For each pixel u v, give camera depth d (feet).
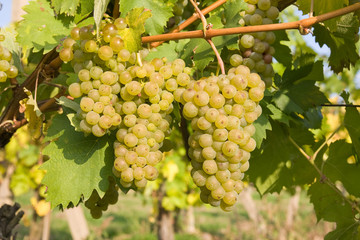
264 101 2.68
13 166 8.20
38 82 2.78
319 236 14.99
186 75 2.26
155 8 2.57
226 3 2.62
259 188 3.23
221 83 2.18
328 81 8.37
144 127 2.21
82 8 2.66
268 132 3.11
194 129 2.22
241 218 25.03
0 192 8.18
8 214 3.18
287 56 3.19
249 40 2.52
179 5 2.81
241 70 2.22
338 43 3.00
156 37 2.34
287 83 3.00
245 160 2.23
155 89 2.18
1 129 2.90
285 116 2.88
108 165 2.45
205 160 2.17
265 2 2.53
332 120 6.08
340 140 3.28
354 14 2.80
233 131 2.14
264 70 2.59
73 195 2.40
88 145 2.47
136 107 2.24
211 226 24.11
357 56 2.99
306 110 2.95
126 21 2.23
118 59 2.23
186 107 2.17
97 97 2.22
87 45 2.18
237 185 2.22
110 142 2.48
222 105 2.15
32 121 2.72
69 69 3.06
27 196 21.25
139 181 2.24
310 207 21.72
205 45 2.57
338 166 3.29
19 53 2.92
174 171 8.07
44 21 2.77
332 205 3.20
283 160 3.21
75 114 2.31
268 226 15.46
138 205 31.71
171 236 10.51
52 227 21.03
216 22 2.62
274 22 2.78
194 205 8.93
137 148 2.21
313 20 2.23
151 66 2.23
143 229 20.53
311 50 5.00
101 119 2.20
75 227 9.86
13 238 3.25
